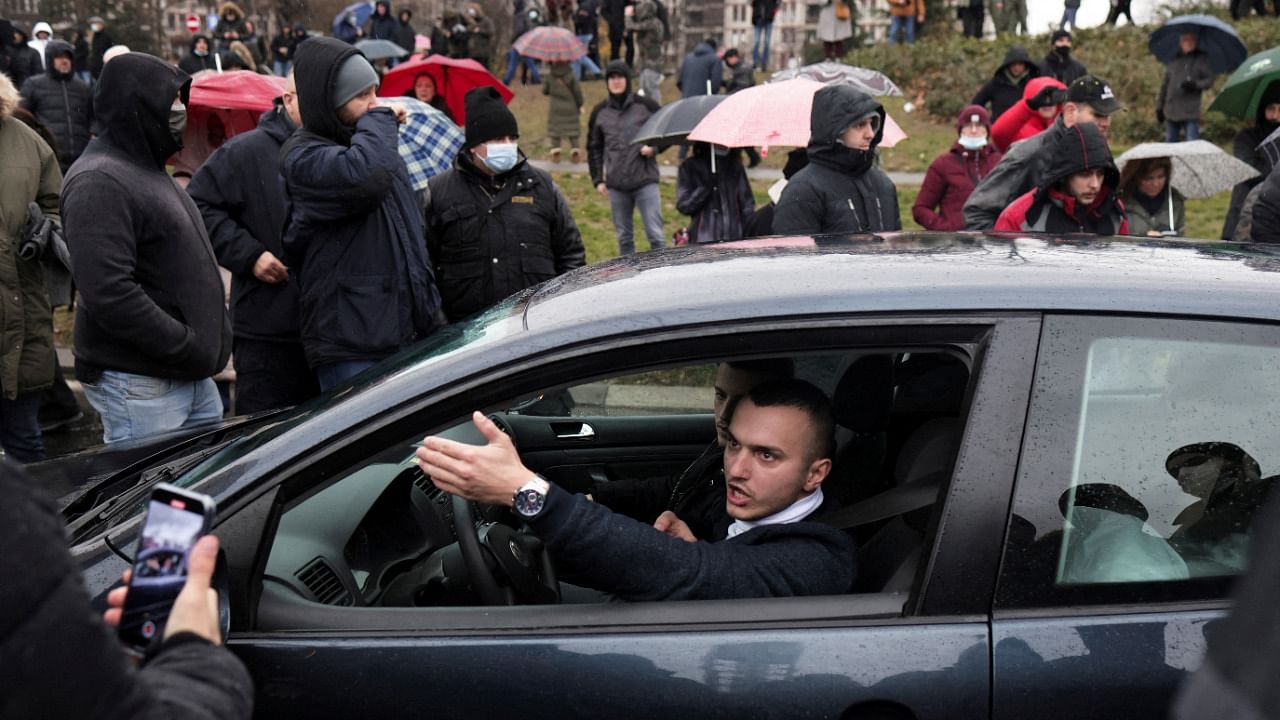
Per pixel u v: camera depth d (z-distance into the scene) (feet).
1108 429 5.90
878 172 16.15
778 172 45.47
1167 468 5.88
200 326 12.68
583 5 70.03
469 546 6.97
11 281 14.49
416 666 5.95
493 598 6.91
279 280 14.56
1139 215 18.33
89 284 11.77
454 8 68.54
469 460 6.22
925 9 65.51
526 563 7.19
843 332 6.12
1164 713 5.56
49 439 19.06
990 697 5.60
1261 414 5.92
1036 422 5.87
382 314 13.50
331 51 12.92
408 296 13.70
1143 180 18.28
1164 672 5.57
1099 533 5.82
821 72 27.73
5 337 14.55
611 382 7.82
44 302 14.99
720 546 6.57
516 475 6.24
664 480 9.14
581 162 48.16
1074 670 5.59
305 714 5.96
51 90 31.83
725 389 7.26
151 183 12.19
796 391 6.94
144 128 11.98
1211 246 7.42
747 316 6.21
